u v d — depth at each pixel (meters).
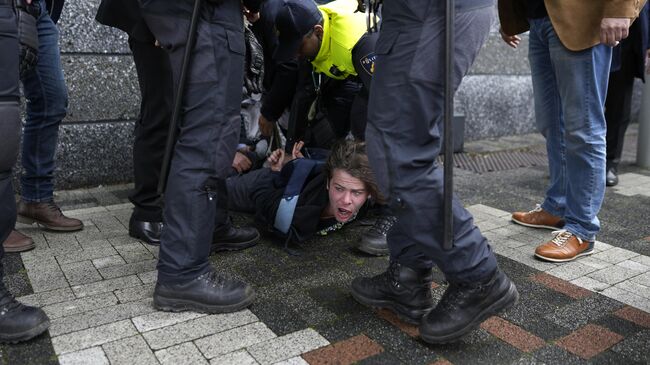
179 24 1.74
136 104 3.65
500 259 2.45
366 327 1.83
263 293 2.07
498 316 1.92
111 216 2.96
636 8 2.10
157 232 2.54
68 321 1.82
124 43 3.54
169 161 1.80
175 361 1.60
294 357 1.64
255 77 2.48
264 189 2.60
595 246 2.63
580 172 2.40
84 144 3.52
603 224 2.97
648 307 2.00
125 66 3.57
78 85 3.44
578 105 2.33
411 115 1.50
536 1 2.38
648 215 3.13
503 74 5.59
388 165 1.53
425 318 1.74
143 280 2.15
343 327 1.83
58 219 2.67
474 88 5.40
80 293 2.03
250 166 3.13
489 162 4.55
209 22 1.74
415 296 1.83
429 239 1.58
